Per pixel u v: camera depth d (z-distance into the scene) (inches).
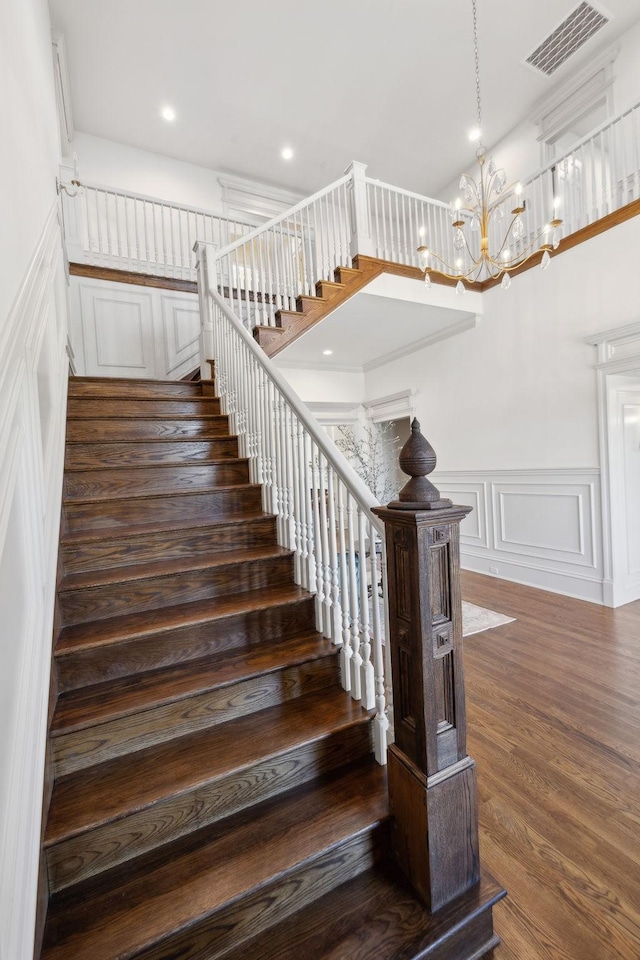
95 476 85.6
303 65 161.5
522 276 157.8
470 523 185.6
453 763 43.4
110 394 111.9
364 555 57.9
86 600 62.9
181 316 169.0
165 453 98.2
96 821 41.0
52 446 66.2
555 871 49.9
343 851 45.1
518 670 97.3
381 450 249.0
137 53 154.3
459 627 43.6
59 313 95.0
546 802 60.0
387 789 50.9
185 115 184.5
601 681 91.0
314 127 193.6
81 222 168.6
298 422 75.3
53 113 107.2
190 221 210.5
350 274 147.9
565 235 144.3
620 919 44.5
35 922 33.7
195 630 62.2
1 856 28.0
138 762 49.3
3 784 30.0
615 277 130.3
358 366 245.6
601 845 53.2
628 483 139.6
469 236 186.4
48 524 54.4
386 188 161.3
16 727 33.6
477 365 177.2
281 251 161.8
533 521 159.2
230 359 111.1
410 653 43.1
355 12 140.4
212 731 54.7
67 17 139.5
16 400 36.7
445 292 164.6
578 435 142.9
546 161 183.9
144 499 82.0
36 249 59.5
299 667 61.9
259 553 79.0
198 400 116.8
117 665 57.2
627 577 138.6
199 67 160.7
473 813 44.6
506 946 42.6
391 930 41.0
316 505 69.6
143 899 39.0
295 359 223.5
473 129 195.9
